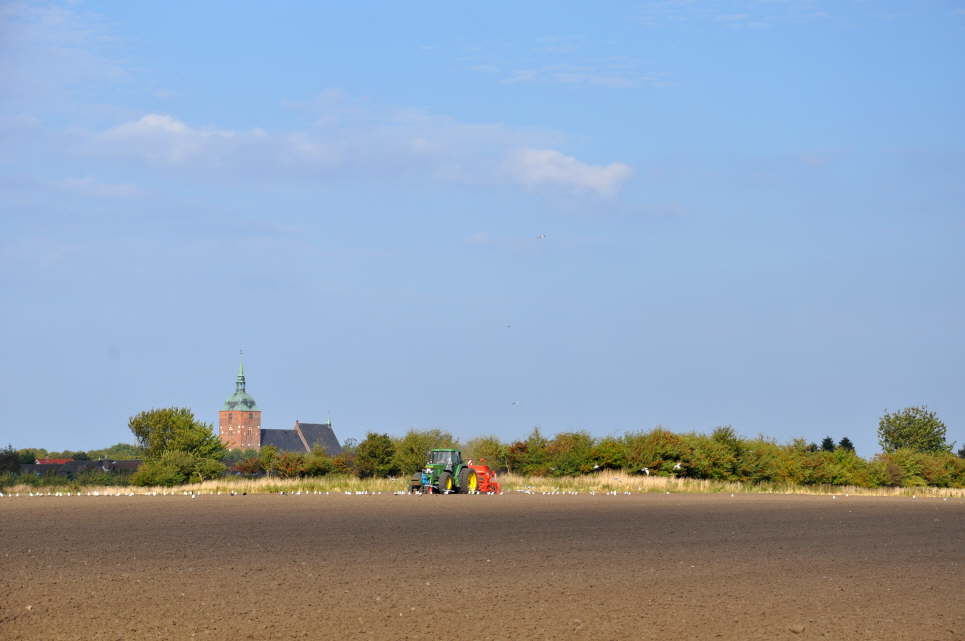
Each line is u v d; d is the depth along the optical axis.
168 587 27.19
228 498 66.44
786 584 29.72
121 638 21.27
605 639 22.08
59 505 58.06
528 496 73.50
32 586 27.08
